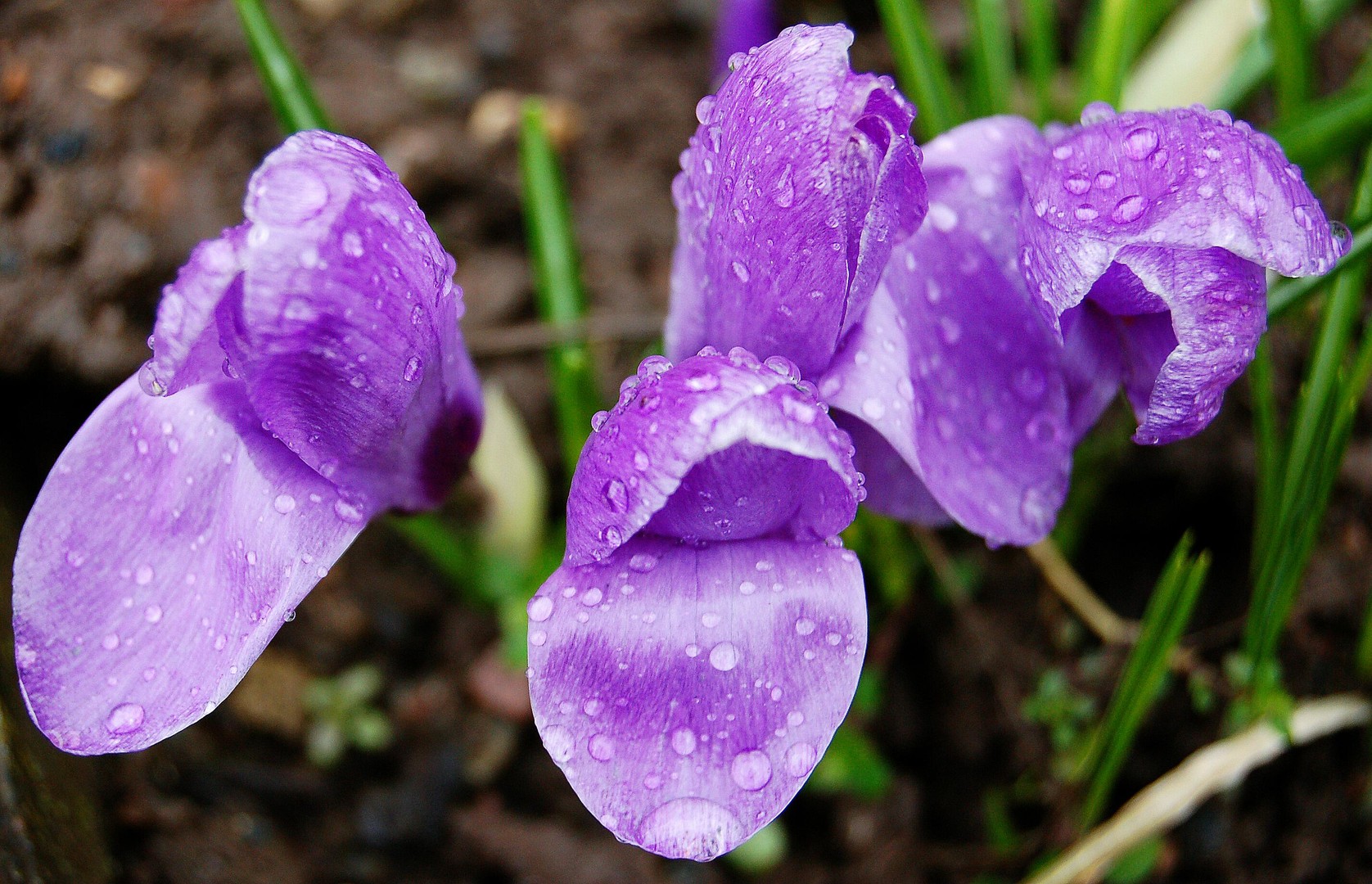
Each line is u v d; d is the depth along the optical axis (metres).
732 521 0.19
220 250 0.19
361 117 0.30
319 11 0.31
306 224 0.19
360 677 0.26
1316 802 0.24
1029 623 0.25
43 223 0.26
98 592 0.20
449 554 0.25
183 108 0.28
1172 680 0.24
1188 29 0.26
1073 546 0.25
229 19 0.29
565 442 0.25
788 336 0.20
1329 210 0.26
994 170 0.20
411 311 0.19
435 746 0.25
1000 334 0.20
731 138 0.20
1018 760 0.25
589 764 0.19
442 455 0.21
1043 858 0.24
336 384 0.19
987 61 0.25
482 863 0.25
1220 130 0.19
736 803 0.19
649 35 0.32
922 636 0.26
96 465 0.20
